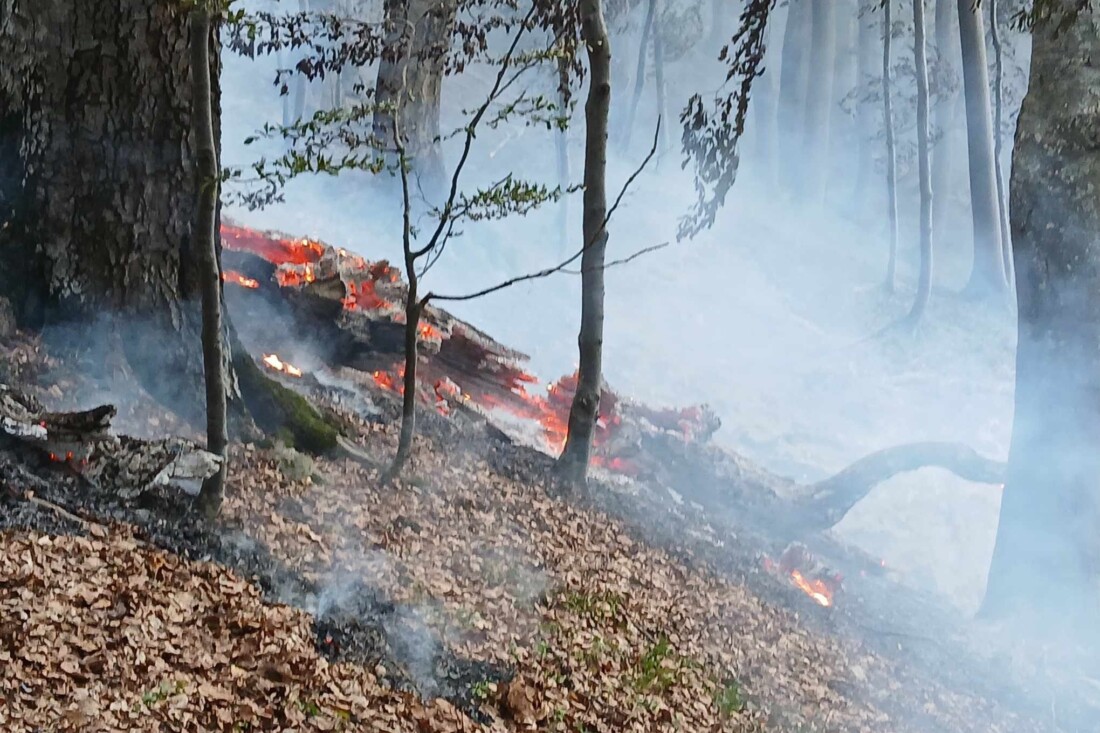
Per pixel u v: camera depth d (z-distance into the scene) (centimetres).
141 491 794
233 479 923
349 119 895
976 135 3170
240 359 1035
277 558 822
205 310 787
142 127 948
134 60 938
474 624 843
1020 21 1320
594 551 1112
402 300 1457
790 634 1131
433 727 684
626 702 829
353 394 1272
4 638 597
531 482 1245
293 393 1069
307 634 734
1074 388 1228
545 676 813
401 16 2120
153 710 591
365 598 816
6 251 923
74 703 571
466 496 1109
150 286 960
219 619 700
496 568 962
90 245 939
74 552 705
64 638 618
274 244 1422
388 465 1098
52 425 789
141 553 738
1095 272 1216
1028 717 1125
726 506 1538
